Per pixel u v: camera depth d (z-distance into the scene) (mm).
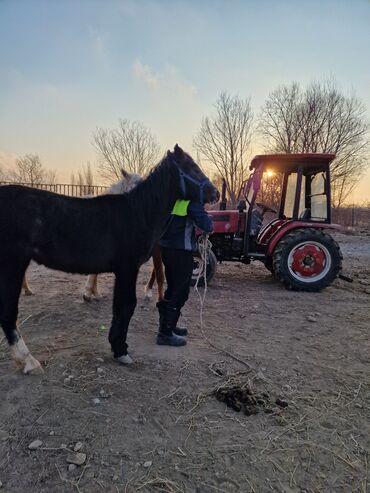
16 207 2883
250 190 6871
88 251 3086
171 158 3393
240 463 2182
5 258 2879
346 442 2400
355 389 3047
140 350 3604
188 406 2713
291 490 2008
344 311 5176
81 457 2162
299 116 27844
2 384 2883
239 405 2711
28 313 4598
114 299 3281
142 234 3262
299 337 4152
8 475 2041
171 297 3635
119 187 4672
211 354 3584
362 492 2014
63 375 3025
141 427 2463
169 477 2059
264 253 6922
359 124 27609
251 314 4938
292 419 2605
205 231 3490
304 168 6832
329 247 6184
